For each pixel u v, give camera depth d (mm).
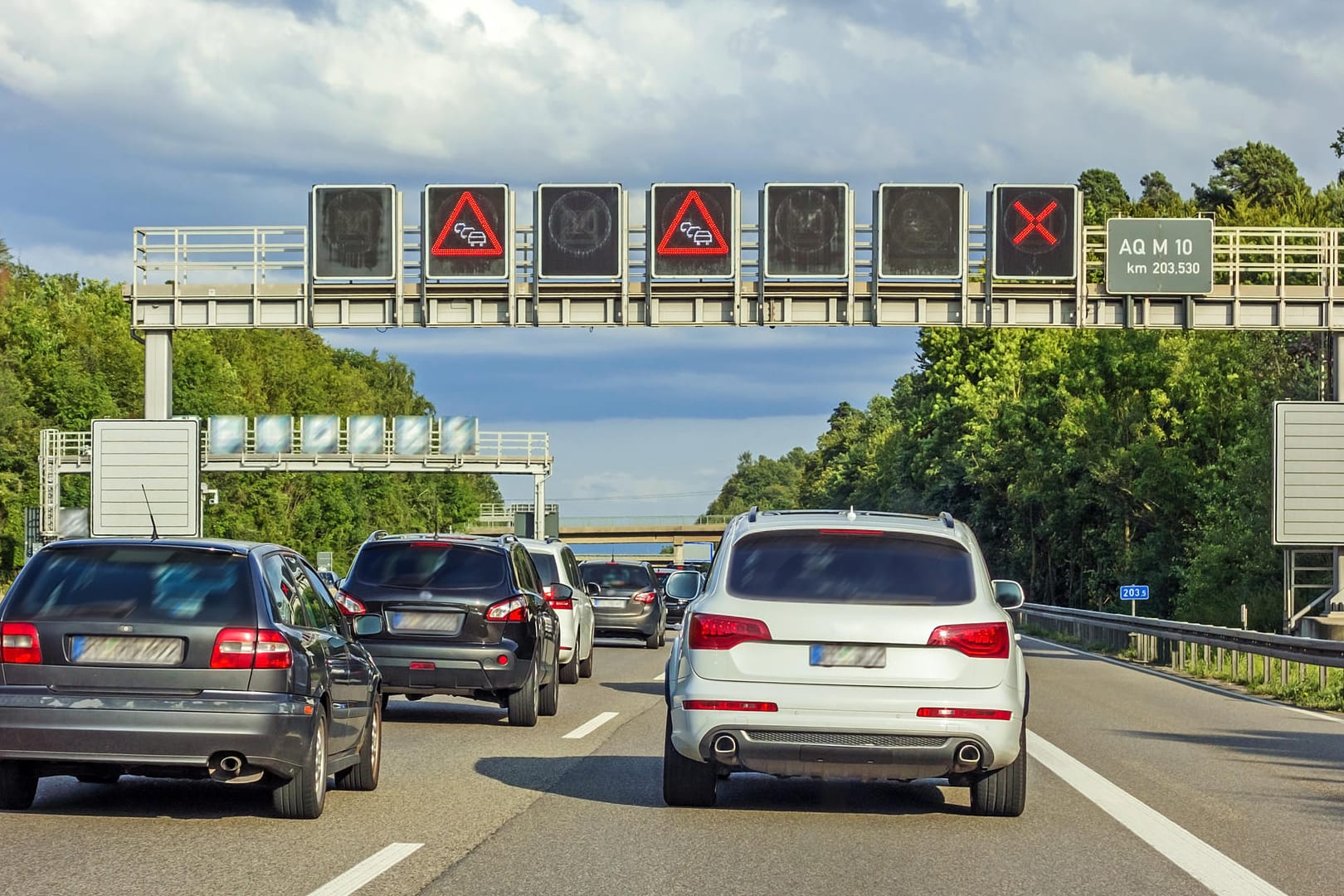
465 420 118375
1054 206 59750
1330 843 16312
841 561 17047
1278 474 61969
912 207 59812
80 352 169750
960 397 147125
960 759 16469
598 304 60844
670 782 17906
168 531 64250
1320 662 40156
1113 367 115750
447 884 13352
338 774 19391
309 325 62281
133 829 16078
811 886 13570
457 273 60906
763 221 59875
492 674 27422
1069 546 136875
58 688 16047
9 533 140625
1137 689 42375
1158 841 16250
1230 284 60906
